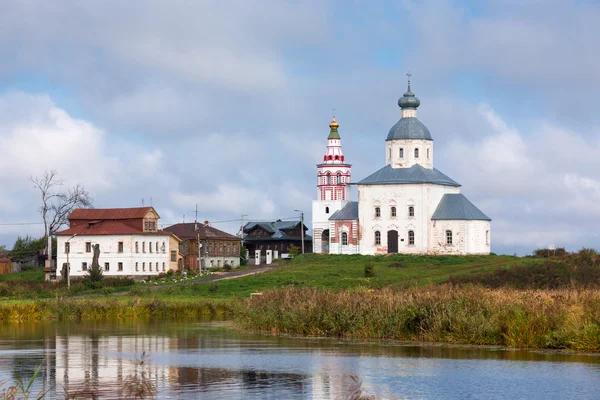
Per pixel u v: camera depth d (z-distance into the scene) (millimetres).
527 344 66250
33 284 151375
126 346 71750
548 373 55156
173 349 69188
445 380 53312
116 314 107188
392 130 175375
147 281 165625
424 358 61875
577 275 117938
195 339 76688
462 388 50969
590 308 67188
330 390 50625
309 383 52906
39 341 76250
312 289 90688
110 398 48125
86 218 185625
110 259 178750
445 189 173000
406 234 169250
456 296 73562
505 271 123875
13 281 154875
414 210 169000
